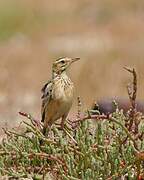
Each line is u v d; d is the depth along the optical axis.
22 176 9.88
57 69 11.12
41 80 28.12
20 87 25.88
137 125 10.38
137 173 9.54
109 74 25.16
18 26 43.62
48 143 10.14
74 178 9.41
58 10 49.56
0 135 12.70
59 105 10.91
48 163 10.33
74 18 47.91
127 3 49.88
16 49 37.38
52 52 36.50
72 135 10.83
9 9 45.53
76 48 38.09
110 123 10.73
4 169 10.09
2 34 42.16
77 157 9.96
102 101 15.80
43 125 11.03
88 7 50.12
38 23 44.94
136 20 46.31
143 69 27.22
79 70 25.81
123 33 42.97
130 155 9.88
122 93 22.91
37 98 23.23
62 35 43.03
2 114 18.72
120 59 31.30
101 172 9.69
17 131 11.66
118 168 9.77
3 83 24.19
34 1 49.22
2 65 26.81
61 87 10.91
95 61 30.44
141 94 21.22
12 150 10.55
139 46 36.59
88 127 10.58
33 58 34.03
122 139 10.21
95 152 9.98
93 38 41.72
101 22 46.84
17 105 21.39
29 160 10.27
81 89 23.59
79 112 10.77
